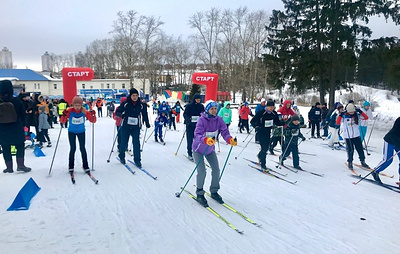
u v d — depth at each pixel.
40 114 9.36
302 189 5.62
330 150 10.36
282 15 20.09
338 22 17.67
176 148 9.80
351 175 6.77
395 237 3.71
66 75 14.43
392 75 15.22
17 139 6.13
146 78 54.00
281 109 8.63
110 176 6.14
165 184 5.67
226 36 42.25
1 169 6.57
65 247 3.26
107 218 4.06
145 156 8.36
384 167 6.08
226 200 4.88
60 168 6.71
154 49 47.25
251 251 3.29
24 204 4.31
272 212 4.43
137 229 3.75
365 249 3.40
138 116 6.94
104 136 12.44
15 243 3.31
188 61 56.56
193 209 4.46
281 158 7.32
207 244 3.42
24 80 57.00
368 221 4.19
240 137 12.96
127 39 43.09
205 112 4.62
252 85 40.34
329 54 18.77
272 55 20.50
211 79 17.27
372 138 14.02
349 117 7.37
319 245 3.46
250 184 5.85
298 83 19.77
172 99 40.00
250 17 40.16
